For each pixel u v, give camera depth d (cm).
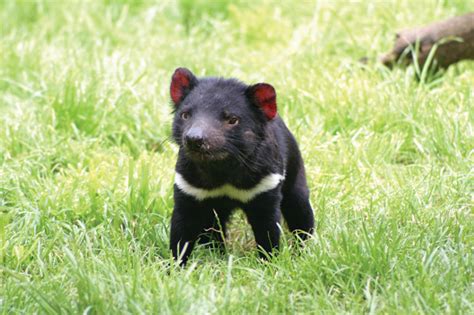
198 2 1836
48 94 1392
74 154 1227
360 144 1215
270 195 926
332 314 788
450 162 1162
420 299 796
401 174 1142
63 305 791
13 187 1100
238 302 801
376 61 1484
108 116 1331
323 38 1598
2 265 904
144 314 769
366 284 846
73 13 1777
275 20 1723
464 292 831
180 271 897
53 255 942
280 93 1362
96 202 1045
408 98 1313
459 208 1037
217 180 917
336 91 1331
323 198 1038
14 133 1253
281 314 800
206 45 1642
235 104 897
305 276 862
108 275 842
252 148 901
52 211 1030
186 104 913
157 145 1312
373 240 891
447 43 1434
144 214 1026
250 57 1579
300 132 1255
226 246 990
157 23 1797
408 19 1625
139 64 1494
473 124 1225
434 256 879
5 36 1694
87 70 1438
